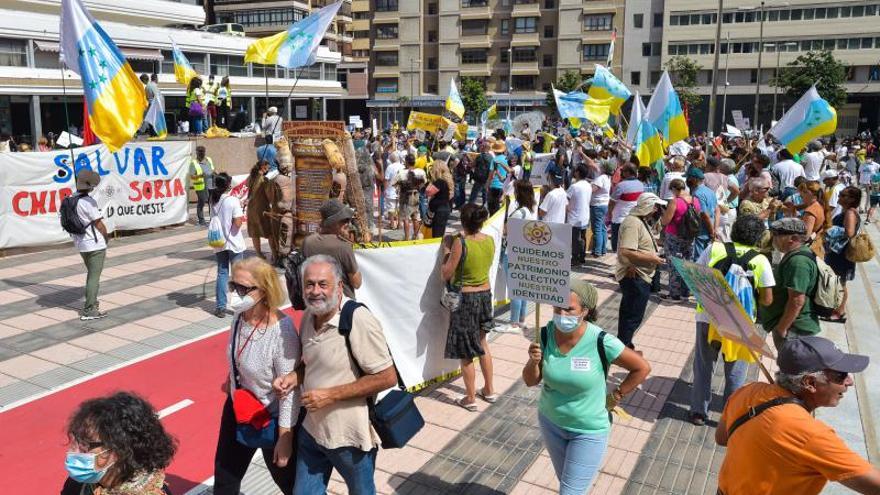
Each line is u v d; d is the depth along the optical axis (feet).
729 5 208.13
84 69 29.84
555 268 12.44
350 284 18.26
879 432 18.42
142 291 31.94
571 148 65.05
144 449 8.59
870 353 24.76
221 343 25.08
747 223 17.63
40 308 29.01
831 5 200.85
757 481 9.42
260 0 225.97
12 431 18.12
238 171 64.13
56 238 41.34
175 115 140.05
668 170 48.83
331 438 11.39
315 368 11.48
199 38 144.87
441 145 60.95
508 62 237.86
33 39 112.06
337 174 34.17
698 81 216.13
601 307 30.48
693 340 26.40
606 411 12.76
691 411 19.20
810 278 17.15
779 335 17.72
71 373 22.08
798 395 9.43
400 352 19.84
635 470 16.55
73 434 8.46
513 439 18.01
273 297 11.82
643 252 21.25
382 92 255.70
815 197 27.86
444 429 18.48
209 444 17.63
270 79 167.94
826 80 175.22
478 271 19.08
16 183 39.09
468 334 19.17
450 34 242.37
